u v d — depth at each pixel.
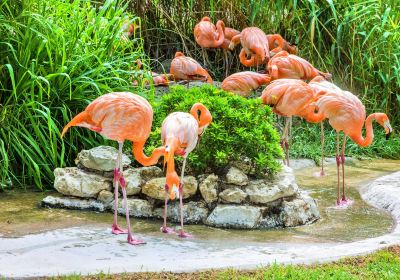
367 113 14.04
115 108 7.35
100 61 10.08
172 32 15.48
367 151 13.18
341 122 9.23
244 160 8.75
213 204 8.32
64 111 9.79
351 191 10.09
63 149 9.24
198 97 9.19
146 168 8.75
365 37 14.09
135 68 11.34
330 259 6.61
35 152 9.87
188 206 8.30
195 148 8.61
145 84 12.13
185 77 12.41
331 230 8.08
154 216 8.38
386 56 13.97
